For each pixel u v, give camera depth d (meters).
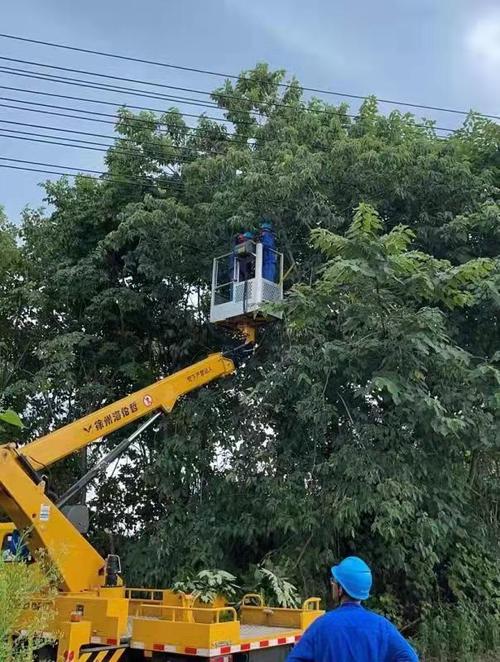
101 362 14.23
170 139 14.52
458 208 12.09
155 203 12.51
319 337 10.88
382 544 10.82
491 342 11.75
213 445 12.29
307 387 10.75
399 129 13.57
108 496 14.20
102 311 13.73
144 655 6.77
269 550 11.71
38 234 14.62
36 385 12.96
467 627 10.63
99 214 14.00
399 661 3.53
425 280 9.20
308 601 8.31
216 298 12.13
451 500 10.77
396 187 11.77
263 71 14.89
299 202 11.61
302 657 3.56
